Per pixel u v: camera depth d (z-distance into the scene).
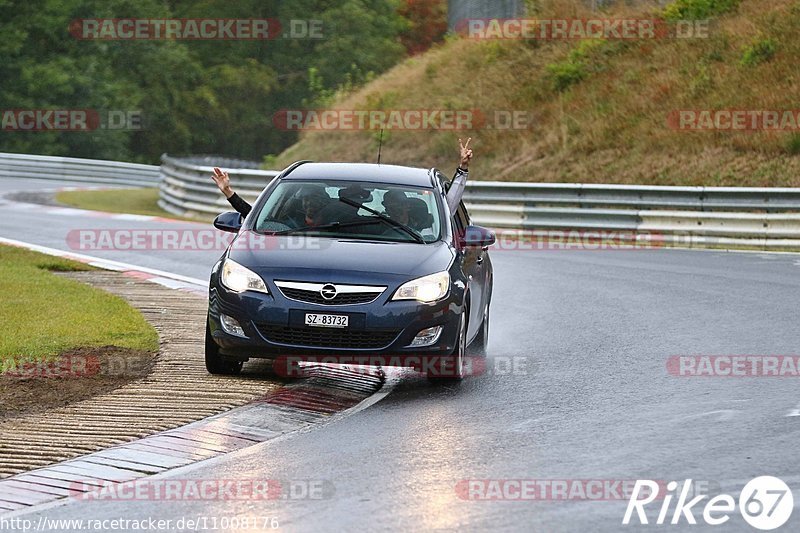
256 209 37.25
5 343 38.81
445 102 125.12
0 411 30.66
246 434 28.73
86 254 68.06
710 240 82.12
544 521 21.61
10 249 67.31
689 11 124.31
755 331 45.28
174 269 62.19
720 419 30.58
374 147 124.50
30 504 23.02
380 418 30.75
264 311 33.09
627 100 113.69
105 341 40.06
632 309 51.22
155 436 28.38
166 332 42.34
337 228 36.09
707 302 53.09
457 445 27.75
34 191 128.25
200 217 103.25
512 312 50.75
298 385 34.34
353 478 24.75
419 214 37.03
